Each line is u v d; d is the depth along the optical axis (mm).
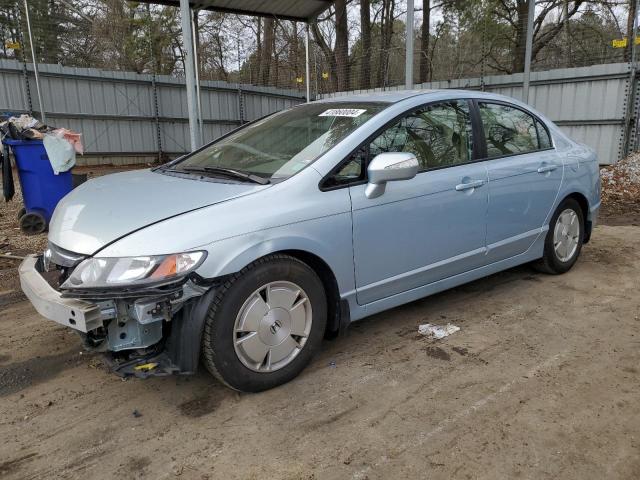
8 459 2432
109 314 2479
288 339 2980
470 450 2432
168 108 15602
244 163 3441
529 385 2977
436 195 3553
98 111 14484
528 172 4234
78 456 2447
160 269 2482
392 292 3479
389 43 20875
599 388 2934
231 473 2314
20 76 13172
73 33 17141
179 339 2678
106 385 3078
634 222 7160
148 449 2490
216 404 2850
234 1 9344
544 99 11883
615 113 10844
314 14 10219
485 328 3742
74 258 2629
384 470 2311
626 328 3711
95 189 3346
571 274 4895
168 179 3371
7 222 7195
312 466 2348
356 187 3176
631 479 2229
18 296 4488
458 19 19047
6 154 6469
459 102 3939
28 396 2967
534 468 2307
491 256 4082
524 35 17172
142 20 20484
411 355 3357
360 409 2773
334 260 3076
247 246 2691
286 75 21000
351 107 3713
